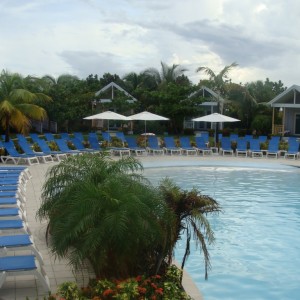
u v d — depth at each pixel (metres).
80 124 39.28
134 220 5.74
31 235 7.89
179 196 6.40
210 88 38.81
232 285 7.86
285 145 25.55
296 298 7.41
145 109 39.62
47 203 6.99
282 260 9.13
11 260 6.34
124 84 48.00
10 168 15.62
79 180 6.79
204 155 25.20
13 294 6.12
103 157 7.47
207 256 6.41
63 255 6.08
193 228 6.50
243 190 16.09
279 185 17.08
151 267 6.43
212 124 42.03
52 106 35.00
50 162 20.75
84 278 6.67
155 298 5.21
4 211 9.07
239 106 38.69
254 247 9.89
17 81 23.17
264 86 48.41
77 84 39.41
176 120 38.44
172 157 24.11
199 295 6.40
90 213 5.78
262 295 7.49
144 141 26.08
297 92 33.94
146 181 6.99
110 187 6.15
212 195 15.17
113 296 5.12
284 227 11.47
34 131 37.44
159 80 47.84
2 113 21.66
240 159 23.78
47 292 6.18
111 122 41.16
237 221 11.96
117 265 6.09
